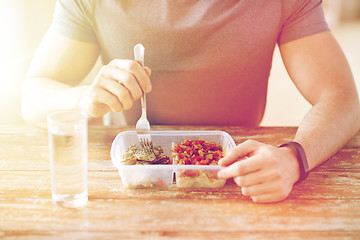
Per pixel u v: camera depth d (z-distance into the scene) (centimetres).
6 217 71
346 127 106
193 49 137
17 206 75
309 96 129
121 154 98
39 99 125
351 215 74
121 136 100
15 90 285
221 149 97
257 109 152
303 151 87
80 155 74
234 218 72
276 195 77
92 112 111
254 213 74
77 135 73
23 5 322
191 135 103
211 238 66
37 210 74
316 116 107
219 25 134
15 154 102
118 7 134
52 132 72
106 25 137
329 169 95
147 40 136
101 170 93
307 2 134
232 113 148
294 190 84
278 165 79
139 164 87
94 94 100
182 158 89
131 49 138
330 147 98
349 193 82
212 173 84
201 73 139
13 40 325
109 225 69
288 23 138
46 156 101
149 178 83
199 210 75
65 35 137
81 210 74
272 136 119
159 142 104
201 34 134
